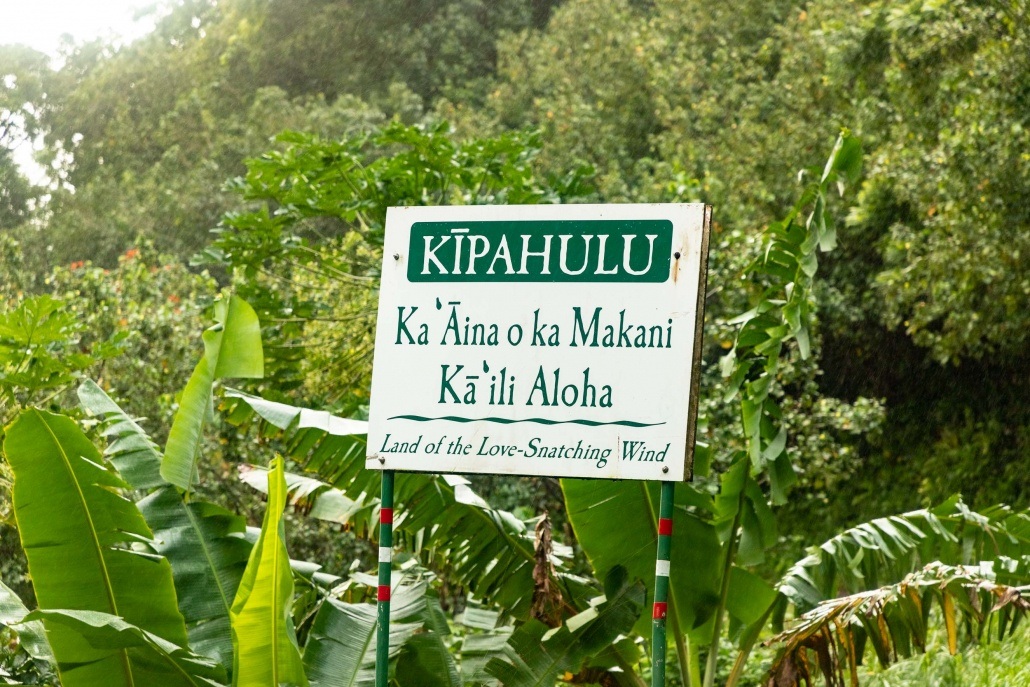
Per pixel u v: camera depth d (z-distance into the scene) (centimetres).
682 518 594
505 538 602
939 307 1409
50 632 489
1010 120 1216
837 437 1798
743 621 614
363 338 1201
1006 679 656
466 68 3341
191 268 2862
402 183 1002
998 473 1639
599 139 2331
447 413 454
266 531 454
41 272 2825
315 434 609
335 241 1142
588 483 590
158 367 1104
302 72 3494
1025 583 571
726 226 1744
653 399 433
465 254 462
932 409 1806
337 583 662
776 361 598
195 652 533
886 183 1523
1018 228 1237
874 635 511
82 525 505
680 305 437
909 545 584
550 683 510
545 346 448
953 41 1294
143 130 3522
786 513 1727
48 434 501
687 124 2183
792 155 1819
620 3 2806
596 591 612
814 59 1900
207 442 1032
